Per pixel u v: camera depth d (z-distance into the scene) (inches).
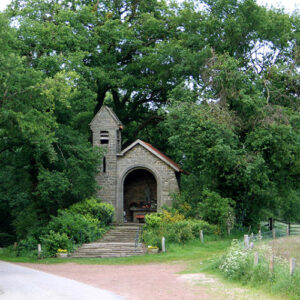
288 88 1552.7
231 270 803.4
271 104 1501.0
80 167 1486.2
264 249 920.3
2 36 1103.0
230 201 1475.1
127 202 1736.0
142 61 1769.2
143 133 2130.9
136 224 1513.3
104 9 1910.7
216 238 1378.0
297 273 703.7
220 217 1407.5
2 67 1047.6
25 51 1439.5
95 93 1711.4
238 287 728.3
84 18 1683.1
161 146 2015.3
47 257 1202.0
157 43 1860.2
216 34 1628.9
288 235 1387.8
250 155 1389.0
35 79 1161.4
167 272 928.9
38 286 726.5
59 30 1507.1
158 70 1748.3
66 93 1161.4
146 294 676.1
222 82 1456.7
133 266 1047.6
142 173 1732.3
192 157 1430.9
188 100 1494.8
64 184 1363.2
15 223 1663.4
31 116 1102.4
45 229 1339.8
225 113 1411.2
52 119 1220.5
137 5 1952.5
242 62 1624.0
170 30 1841.8
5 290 687.7
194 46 1654.8
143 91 1903.3
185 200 1531.7
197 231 1357.0
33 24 1443.2
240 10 1581.0
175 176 1572.3
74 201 1560.0
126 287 741.3
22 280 788.6
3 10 1518.2
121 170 1614.2
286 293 660.7
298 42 1606.8
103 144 1631.4
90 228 1358.3
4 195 1822.1
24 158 1443.2
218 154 1357.0
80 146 1470.2
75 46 1557.6
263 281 727.7
